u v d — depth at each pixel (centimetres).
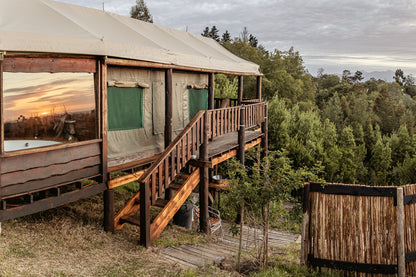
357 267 601
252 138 1206
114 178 751
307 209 615
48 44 576
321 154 2344
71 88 661
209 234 874
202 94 1252
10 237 584
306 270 608
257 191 604
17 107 575
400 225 582
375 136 3738
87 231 703
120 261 598
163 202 794
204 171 866
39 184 589
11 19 586
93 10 900
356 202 602
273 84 4484
